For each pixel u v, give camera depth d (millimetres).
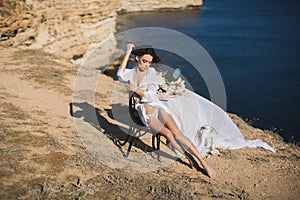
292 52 31438
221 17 53906
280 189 5723
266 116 15469
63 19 18141
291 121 14844
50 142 5961
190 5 56562
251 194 5480
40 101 8008
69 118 7309
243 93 19047
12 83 8922
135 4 52125
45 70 10422
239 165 6363
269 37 38875
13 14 14125
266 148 7328
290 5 76188
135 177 5504
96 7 20766
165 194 5098
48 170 5258
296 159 6957
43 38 16062
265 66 25953
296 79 22500
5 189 4707
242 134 7930
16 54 12141
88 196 4855
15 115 6828
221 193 5332
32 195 4691
